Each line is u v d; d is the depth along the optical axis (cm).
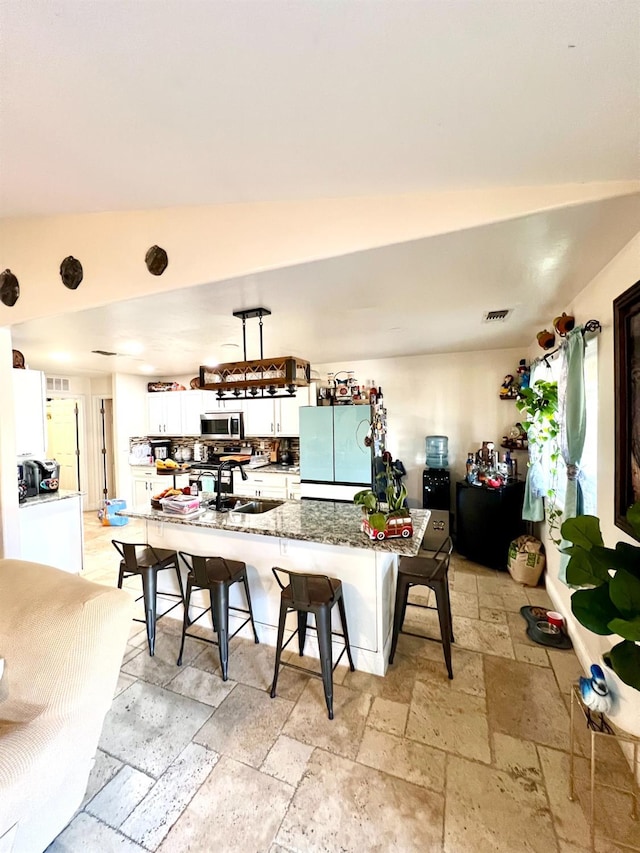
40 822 123
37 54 87
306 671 204
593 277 199
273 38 77
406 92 90
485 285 207
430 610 294
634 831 136
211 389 271
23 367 362
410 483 470
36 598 149
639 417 155
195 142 120
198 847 133
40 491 355
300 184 144
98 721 141
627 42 72
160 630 273
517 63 79
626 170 121
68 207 187
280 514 270
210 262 175
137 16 75
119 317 250
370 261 167
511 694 204
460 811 144
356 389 469
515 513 375
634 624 98
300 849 133
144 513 275
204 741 176
